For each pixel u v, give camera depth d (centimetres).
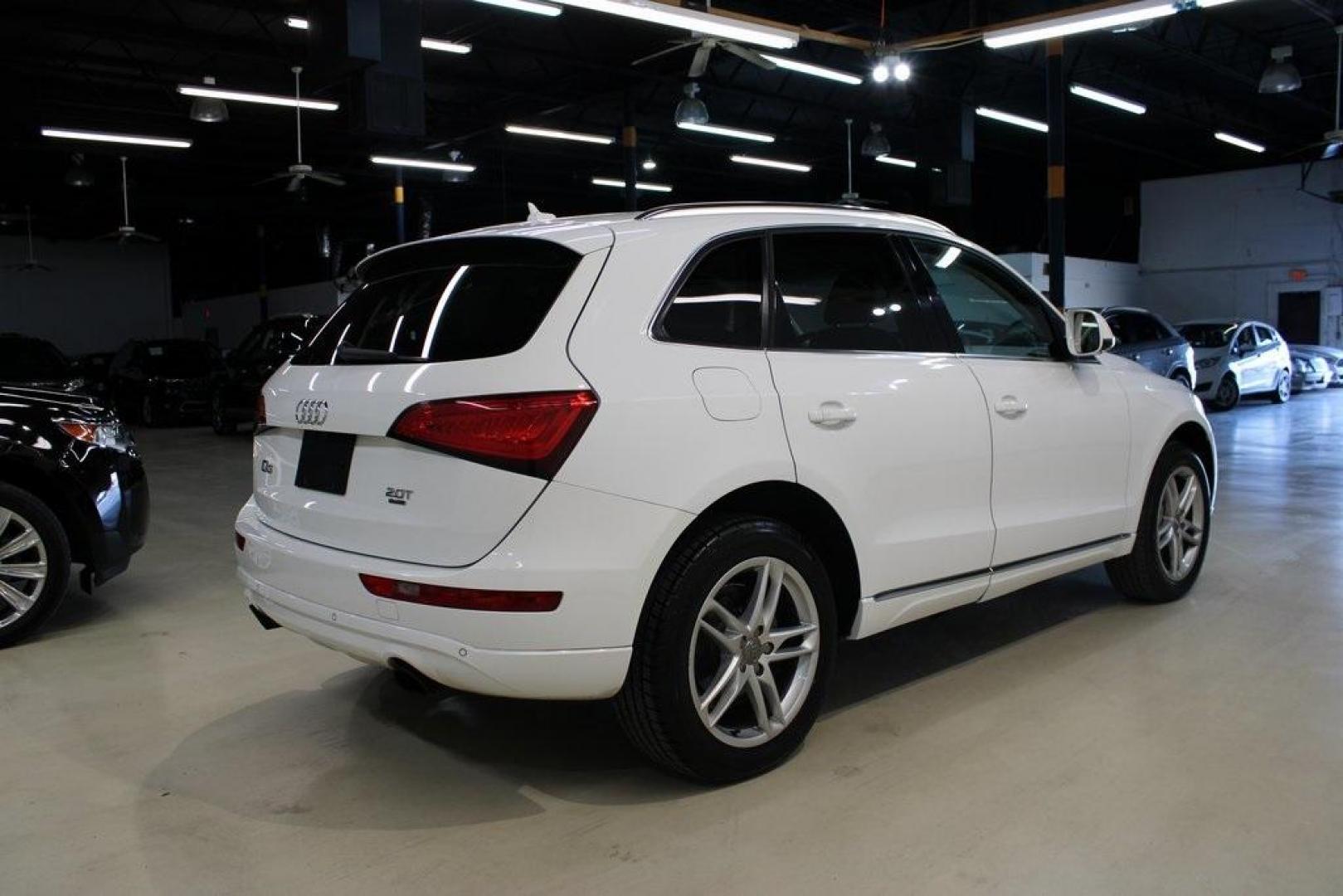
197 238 3366
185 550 628
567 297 258
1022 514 356
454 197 3028
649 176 2902
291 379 301
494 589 238
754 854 243
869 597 305
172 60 1686
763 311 293
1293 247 2559
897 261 337
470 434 241
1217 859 235
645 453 252
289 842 254
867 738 311
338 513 270
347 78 1194
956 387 332
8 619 420
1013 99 2070
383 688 369
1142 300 2841
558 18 1564
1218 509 698
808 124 2359
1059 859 237
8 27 1433
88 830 262
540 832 257
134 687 372
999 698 342
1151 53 1830
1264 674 360
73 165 2241
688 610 261
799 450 282
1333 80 2089
